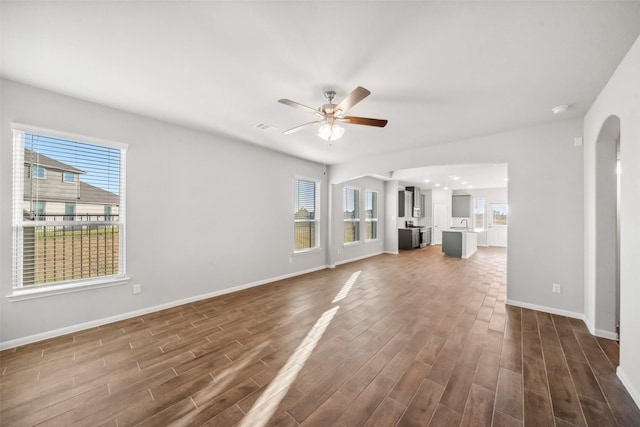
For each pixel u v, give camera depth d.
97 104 2.78
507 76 2.14
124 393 1.77
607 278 2.57
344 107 2.17
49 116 2.51
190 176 3.57
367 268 5.90
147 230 3.18
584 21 1.52
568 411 1.60
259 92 2.48
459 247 7.36
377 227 7.95
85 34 1.71
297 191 5.34
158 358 2.20
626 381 1.80
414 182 8.75
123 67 2.10
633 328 1.74
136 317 3.06
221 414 1.58
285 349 2.35
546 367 2.05
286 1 1.41
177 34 1.70
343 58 1.92
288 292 4.07
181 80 2.29
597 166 2.62
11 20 1.56
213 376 1.96
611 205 2.57
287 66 2.04
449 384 1.85
